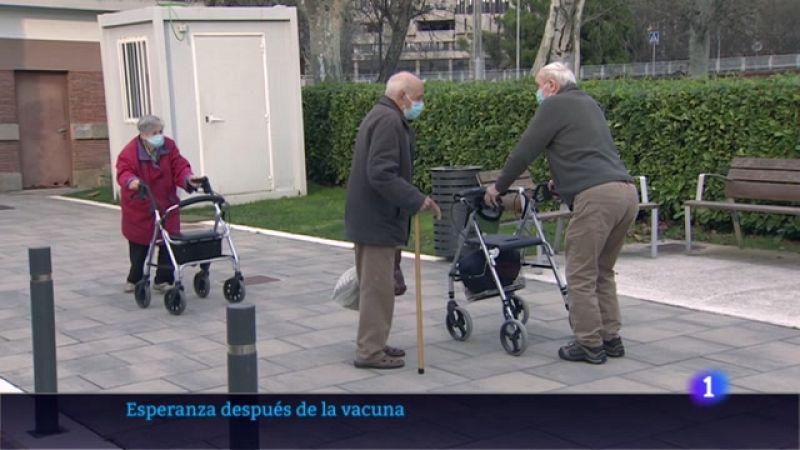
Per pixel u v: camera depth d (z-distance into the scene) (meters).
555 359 6.22
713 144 10.25
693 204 9.53
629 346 6.48
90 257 10.46
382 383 5.81
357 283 6.33
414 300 7.98
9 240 11.75
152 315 7.71
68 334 7.12
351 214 5.93
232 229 12.23
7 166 16.84
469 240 6.59
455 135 13.12
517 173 6.07
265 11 14.46
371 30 40.53
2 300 8.40
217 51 14.13
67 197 16.12
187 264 7.84
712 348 6.38
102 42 14.98
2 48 16.55
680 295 7.89
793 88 9.57
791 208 8.91
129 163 8.03
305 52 31.84
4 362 6.45
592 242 5.93
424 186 13.91
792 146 9.64
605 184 5.88
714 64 46.28
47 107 17.39
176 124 13.89
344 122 15.45
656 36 48.81
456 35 66.12
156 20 13.58
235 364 3.86
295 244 11.06
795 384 5.63
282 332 7.07
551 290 8.25
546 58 13.06
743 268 8.85
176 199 8.28
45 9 16.91
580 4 12.88
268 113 14.70
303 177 15.18
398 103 5.84
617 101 10.91
